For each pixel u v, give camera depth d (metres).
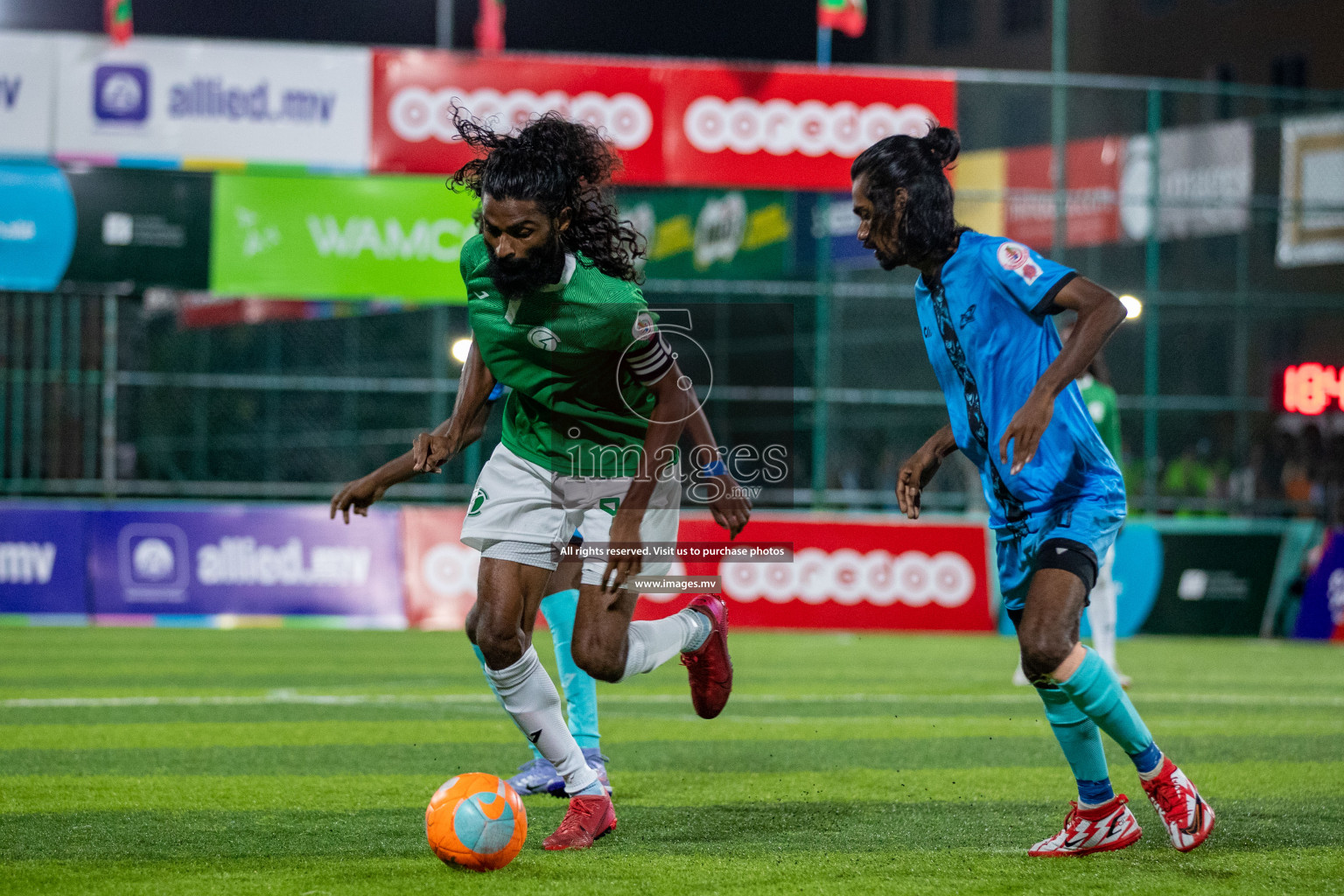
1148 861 12.98
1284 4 105.94
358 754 20.23
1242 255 54.69
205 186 46.31
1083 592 12.48
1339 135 54.00
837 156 46.78
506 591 13.35
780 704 27.78
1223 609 49.44
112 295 47.16
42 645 39.09
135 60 44.91
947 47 119.25
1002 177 65.12
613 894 11.48
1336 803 16.36
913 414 71.88
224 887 11.67
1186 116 98.19
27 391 49.38
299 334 75.25
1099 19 112.81
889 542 48.53
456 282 47.16
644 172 46.00
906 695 29.42
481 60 45.84
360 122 45.59
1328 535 49.97
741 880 12.05
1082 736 13.19
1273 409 51.75
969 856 13.24
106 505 46.91
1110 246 87.44
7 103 44.47
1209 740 22.44
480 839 12.23
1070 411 12.88
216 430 75.44
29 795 16.47
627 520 13.01
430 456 13.98
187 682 30.67
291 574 47.25
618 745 21.70
